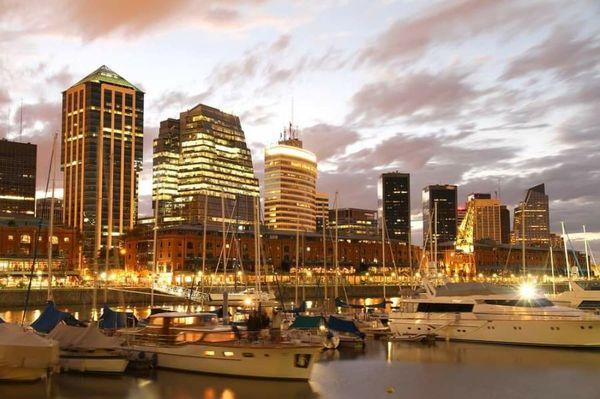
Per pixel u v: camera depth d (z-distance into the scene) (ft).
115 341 155.22
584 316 199.72
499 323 209.56
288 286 581.12
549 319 201.05
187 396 132.26
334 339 200.95
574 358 181.88
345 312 297.53
